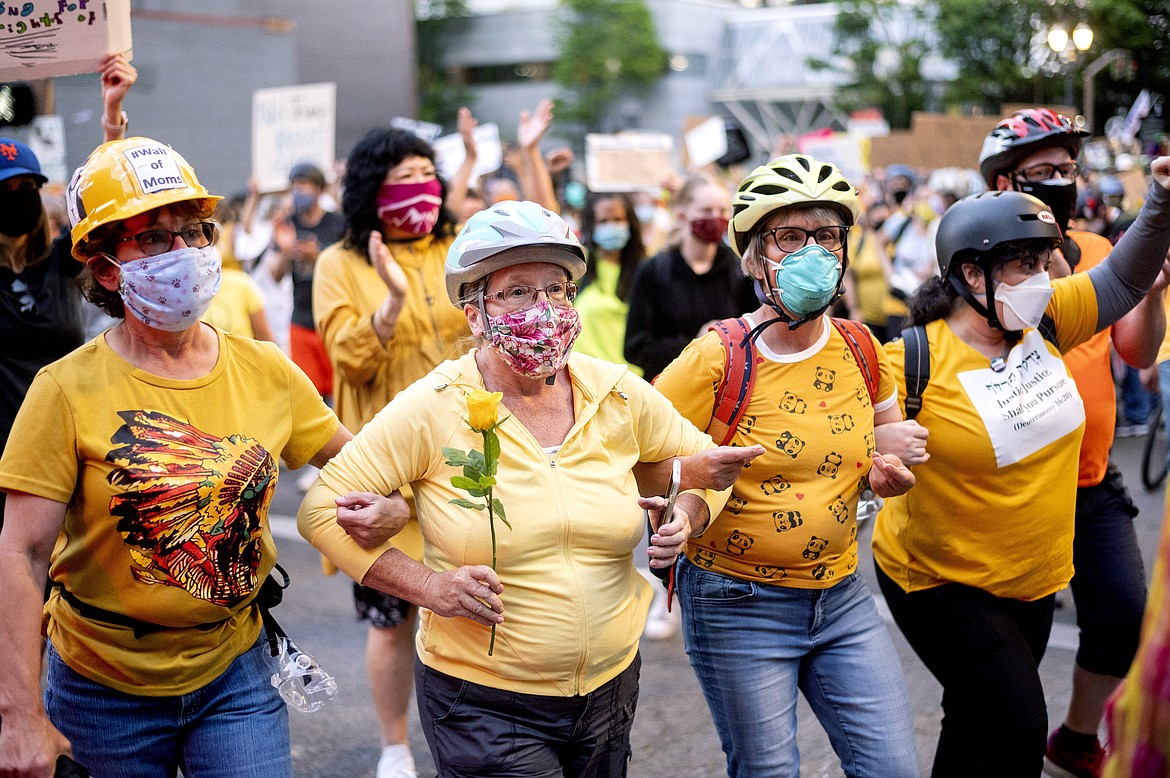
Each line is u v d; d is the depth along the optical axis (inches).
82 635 100.6
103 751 101.7
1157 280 141.2
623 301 240.8
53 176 377.7
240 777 102.6
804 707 190.2
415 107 1456.7
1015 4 639.1
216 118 722.8
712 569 120.0
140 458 97.0
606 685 103.7
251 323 260.5
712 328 121.2
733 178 485.4
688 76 2075.5
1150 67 365.7
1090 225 399.2
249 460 102.0
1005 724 121.5
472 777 101.4
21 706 90.8
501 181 407.8
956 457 124.6
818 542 117.2
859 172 649.0
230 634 105.6
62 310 157.8
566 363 104.4
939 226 129.3
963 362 126.4
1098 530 148.9
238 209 487.2
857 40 1364.4
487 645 100.4
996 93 681.0
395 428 101.7
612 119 2074.3
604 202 237.5
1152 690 60.0
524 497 99.7
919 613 128.6
